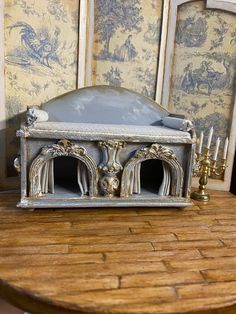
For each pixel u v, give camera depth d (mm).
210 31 1260
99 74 1274
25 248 789
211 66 1288
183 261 764
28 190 984
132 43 1267
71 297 605
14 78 1153
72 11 1188
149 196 1055
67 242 832
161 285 658
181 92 1324
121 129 991
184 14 1258
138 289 640
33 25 1141
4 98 1146
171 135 996
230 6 1224
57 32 1182
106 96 1230
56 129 937
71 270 699
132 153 1005
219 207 1157
